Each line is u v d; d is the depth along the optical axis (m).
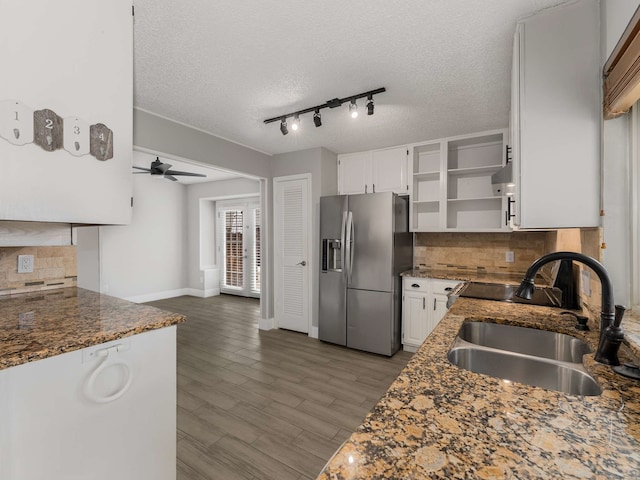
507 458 0.51
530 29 1.41
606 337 0.93
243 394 2.44
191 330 4.10
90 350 1.14
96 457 1.15
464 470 0.48
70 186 1.31
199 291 6.36
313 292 3.81
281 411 2.20
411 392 0.75
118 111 1.46
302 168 3.87
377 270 3.25
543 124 1.37
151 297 5.91
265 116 2.81
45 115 1.24
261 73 2.09
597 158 1.29
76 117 1.33
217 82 2.21
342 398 2.38
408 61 1.94
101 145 1.40
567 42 1.33
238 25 1.62
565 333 1.31
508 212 2.99
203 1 1.45
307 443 1.87
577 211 1.31
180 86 2.26
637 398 0.72
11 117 1.16
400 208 3.42
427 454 0.52
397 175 3.67
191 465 1.68
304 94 2.37
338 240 3.48
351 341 3.40
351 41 1.74
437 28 1.63
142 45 1.79
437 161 3.67
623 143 1.23
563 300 1.64
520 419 0.63
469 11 1.50
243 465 1.69
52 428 1.05
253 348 3.44
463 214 3.56
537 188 1.37
